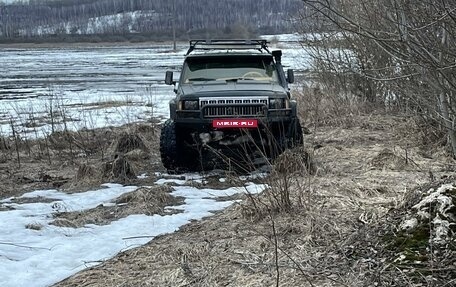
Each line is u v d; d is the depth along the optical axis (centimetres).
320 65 1530
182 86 920
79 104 1972
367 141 1061
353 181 739
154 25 13250
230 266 492
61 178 878
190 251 529
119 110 1767
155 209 686
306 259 487
